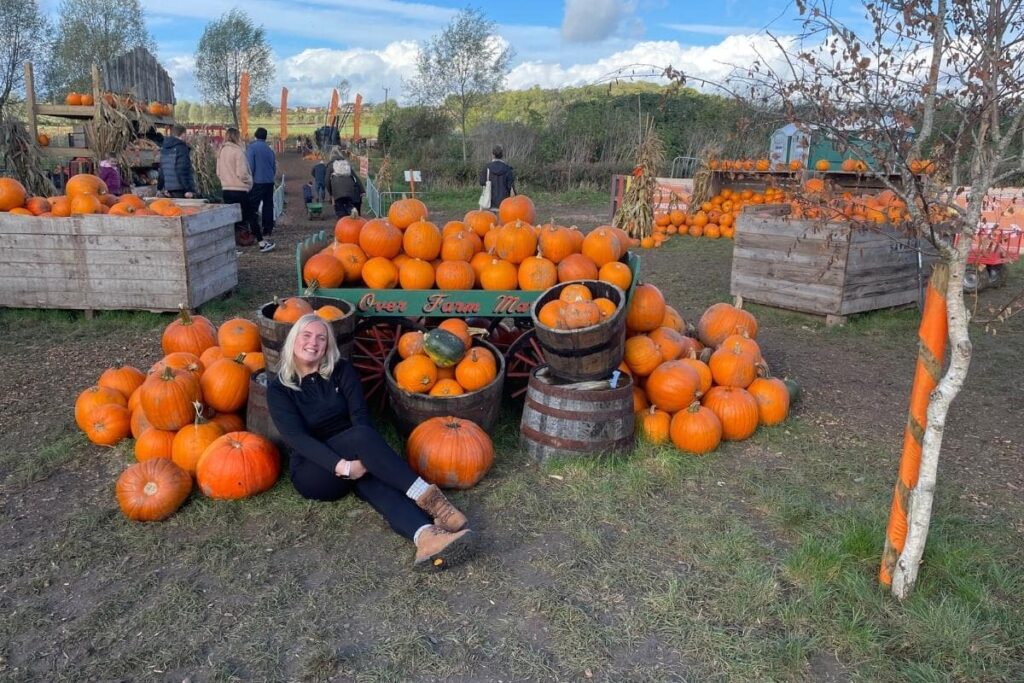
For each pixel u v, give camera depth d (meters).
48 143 14.46
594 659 2.92
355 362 5.37
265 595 3.30
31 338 7.18
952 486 4.39
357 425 3.79
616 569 3.51
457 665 2.88
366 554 3.64
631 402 4.62
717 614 3.19
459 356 4.61
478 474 4.19
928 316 3.06
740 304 9.13
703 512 4.04
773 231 8.53
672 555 3.64
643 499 4.18
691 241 15.12
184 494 3.95
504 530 3.86
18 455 4.64
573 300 4.71
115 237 7.64
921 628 3.06
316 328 3.84
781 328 8.17
